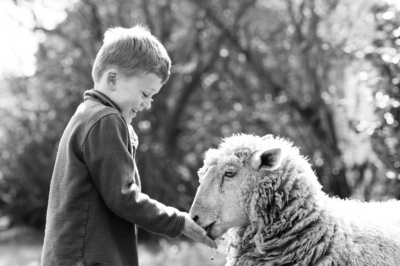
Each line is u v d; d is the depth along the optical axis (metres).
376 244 4.48
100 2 18.86
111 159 3.99
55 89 19.81
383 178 10.02
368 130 7.90
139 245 16.05
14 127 21.06
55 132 20.11
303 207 4.50
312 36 15.34
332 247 4.39
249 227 4.61
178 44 19.97
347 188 12.91
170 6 19.34
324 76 15.38
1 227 20.95
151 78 4.30
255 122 17.08
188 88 19.77
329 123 14.28
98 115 4.08
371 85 7.86
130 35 4.30
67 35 19.38
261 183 4.52
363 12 13.77
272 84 17.09
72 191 4.04
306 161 4.79
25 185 21.03
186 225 4.30
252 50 18.17
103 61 4.29
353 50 10.15
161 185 17.22
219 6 19.19
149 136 17.64
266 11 18.58
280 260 4.44
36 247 16.86
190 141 19.38
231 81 18.89
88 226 4.02
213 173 4.61
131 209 4.00
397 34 7.66
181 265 12.42
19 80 20.69
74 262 3.96
